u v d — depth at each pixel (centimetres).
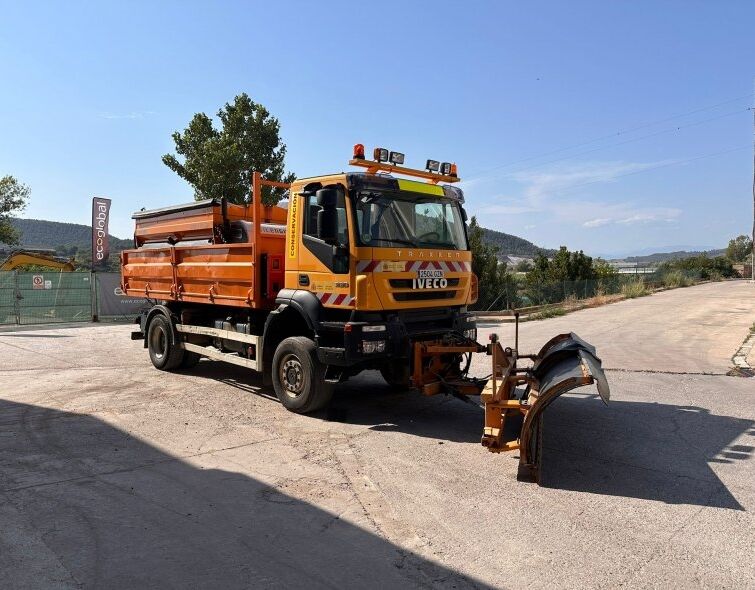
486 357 1235
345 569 363
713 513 450
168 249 1011
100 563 367
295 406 743
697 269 5816
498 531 418
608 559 378
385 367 790
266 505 462
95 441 626
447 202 786
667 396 854
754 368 1073
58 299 1961
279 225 870
